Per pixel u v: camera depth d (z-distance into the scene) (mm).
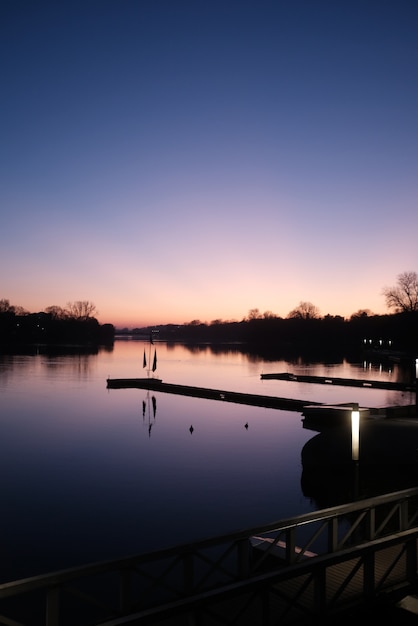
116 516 19734
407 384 61500
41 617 12773
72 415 44156
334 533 9719
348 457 23984
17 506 20859
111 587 14328
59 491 22859
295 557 9242
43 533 18031
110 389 64000
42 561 15820
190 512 20250
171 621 8680
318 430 37531
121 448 31578
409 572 10055
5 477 25094
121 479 24812
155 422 41000
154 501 21578
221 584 8398
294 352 170750
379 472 23703
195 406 50156
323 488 23562
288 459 29031
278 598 9617
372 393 59781
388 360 118312
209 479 24969
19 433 36094
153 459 28891
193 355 159250
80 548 16781
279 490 23281
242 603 9438
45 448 31484
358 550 9344
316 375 84750
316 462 24766
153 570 15234
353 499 21797
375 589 9594
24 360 115250
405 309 116688
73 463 27875
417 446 24141
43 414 44562
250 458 29188
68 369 93312
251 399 52031
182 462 28234
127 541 17375
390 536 10078
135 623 7215
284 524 8992
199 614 7816
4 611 13047
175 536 17828
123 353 160625
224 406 50125
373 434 26188
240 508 20781
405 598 9312
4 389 62531
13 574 14938
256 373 91000
